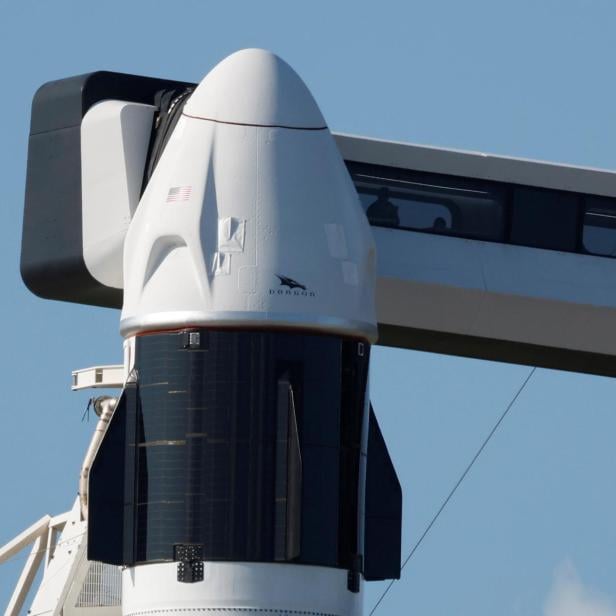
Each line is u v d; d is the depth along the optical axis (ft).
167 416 460.14
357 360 466.29
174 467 457.68
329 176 472.03
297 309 460.14
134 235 473.26
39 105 510.99
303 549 453.58
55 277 502.38
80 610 597.11
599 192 529.45
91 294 507.30
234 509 453.99
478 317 523.70
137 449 461.78
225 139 470.80
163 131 492.13
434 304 518.78
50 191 504.43
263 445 456.04
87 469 584.81
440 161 519.60
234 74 477.77
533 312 524.52
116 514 461.37
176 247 466.70
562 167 526.98
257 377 458.09
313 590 454.40
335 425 461.37
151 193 473.26
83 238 496.23
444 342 533.96
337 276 465.06
